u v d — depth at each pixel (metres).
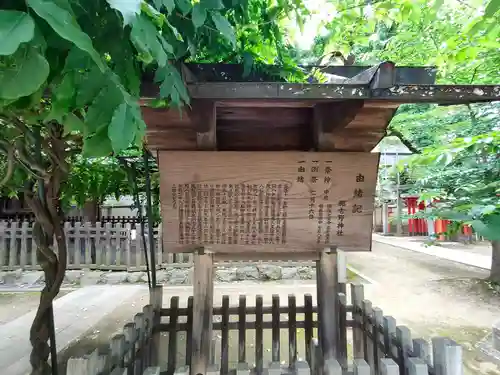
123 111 0.92
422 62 4.98
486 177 4.86
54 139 2.69
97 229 8.49
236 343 4.65
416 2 2.94
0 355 4.25
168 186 2.72
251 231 2.83
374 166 2.74
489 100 2.04
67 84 0.94
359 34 4.06
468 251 13.65
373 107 2.43
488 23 2.49
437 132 6.40
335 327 2.98
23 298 7.02
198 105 2.42
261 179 2.74
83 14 1.08
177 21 1.54
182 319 5.38
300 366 2.00
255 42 2.41
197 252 2.85
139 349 2.81
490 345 4.71
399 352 2.51
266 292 7.34
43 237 2.97
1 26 0.71
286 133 3.07
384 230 20.83
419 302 6.85
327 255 3.01
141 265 8.29
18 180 2.87
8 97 0.81
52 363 3.11
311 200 2.80
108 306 6.30
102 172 3.97
